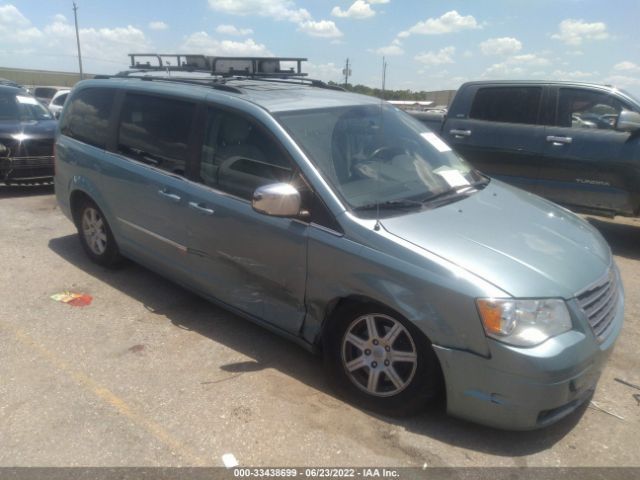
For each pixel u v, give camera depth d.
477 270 2.81
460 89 7.60
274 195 3.14
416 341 2.94
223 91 4.05
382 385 3.17
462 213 3.41
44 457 2.79
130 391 3.35
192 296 4.73
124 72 5.42
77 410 3.15
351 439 2.96
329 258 3.19
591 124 6.58
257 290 3.69
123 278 5.09
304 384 3.46
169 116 4.28
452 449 2.90
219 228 3.79
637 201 6.32
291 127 3.57
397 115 4.37
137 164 4.48
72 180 5.21
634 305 4.86
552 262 3.00
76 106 5.35
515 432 3.05
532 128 6.91
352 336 3.23
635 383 3.59
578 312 2.82
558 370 2.67
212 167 3.90
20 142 8.25
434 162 4.04
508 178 7.20
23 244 6.03
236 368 3.62
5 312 4.37
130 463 2.76
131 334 4.05
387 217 3.20
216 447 2.88
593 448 2.95
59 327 4.14
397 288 2.93
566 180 6.73
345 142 3.67
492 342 2.70
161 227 4.31
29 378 3.46
